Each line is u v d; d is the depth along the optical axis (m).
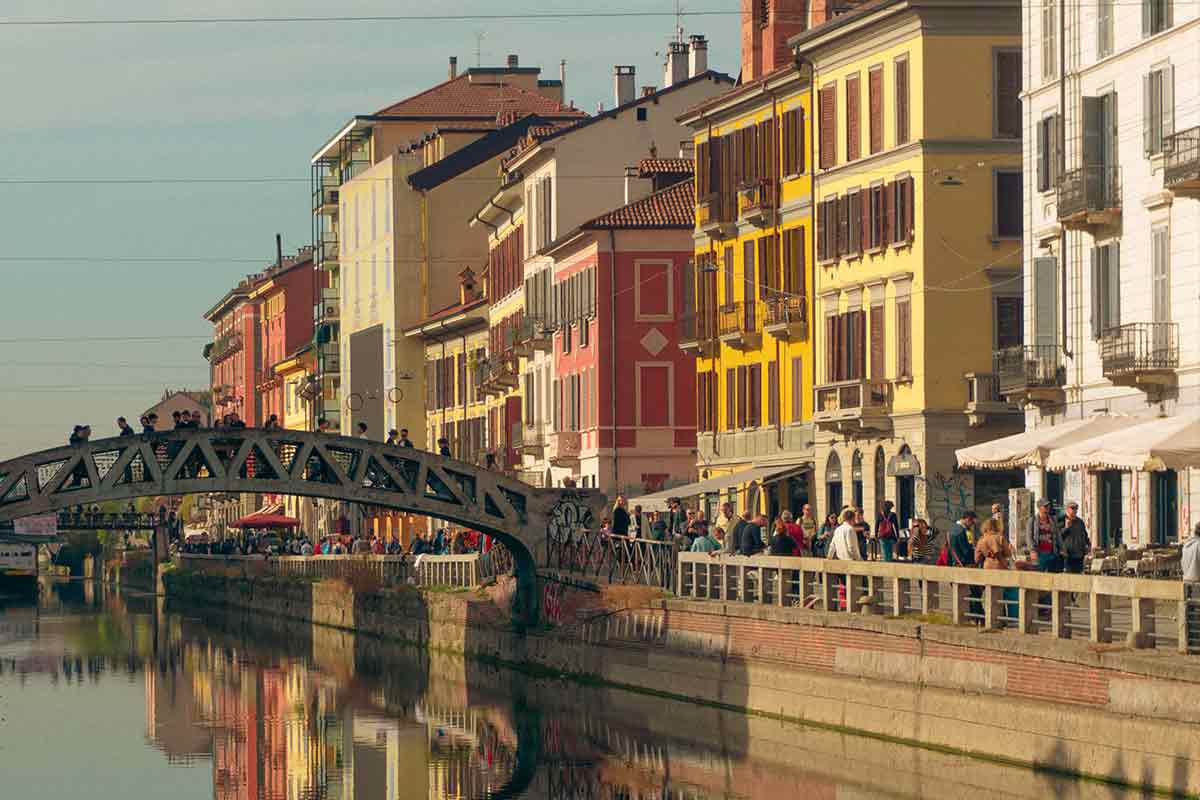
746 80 123.12
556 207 144.88
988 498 101.69
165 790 71.25
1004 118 101.69
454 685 99.00
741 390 121.50
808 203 113.12
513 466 158.75
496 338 168.25
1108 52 85.44
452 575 116.44
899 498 104.12
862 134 106.94
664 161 140.25
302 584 153.38
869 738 65.38
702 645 78.00
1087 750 54.62
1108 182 84.94
